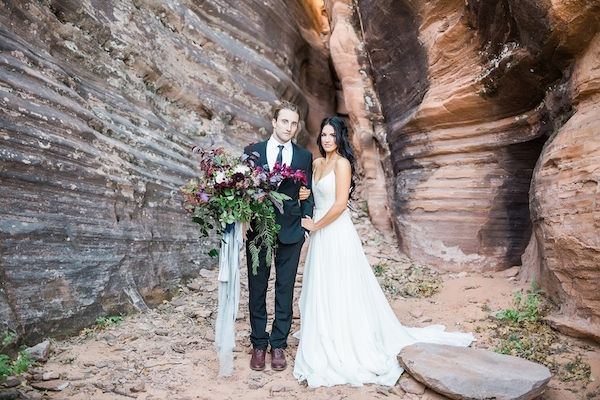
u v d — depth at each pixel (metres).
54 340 4.11
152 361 3.96
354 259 4.18
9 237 4.04
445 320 5.12
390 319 4.30
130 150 5.85
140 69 6.91
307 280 4.24
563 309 4.71
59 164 4.62
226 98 8.52
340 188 4.09
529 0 4.79
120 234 5.13
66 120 4.89
